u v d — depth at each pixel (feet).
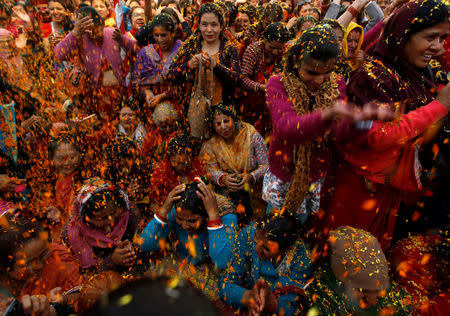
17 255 4.61
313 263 5.55
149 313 0.62
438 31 4.16
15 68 8.45
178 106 8.93
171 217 6.16
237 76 7.77
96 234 6.13
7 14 8.61
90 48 9.33
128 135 9.37
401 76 4.65
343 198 5.43
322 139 4.92
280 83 4.66
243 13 11.27
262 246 5.14
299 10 12.46
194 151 7.81
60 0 10.71
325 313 4.71
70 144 7.46
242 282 5.66
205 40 8.05
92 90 9.68
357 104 4.60
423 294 5.11
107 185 6.23
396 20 4.46
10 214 5.25
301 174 4.89
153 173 7.88
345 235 4.80
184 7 12.63
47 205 7.36
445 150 5.23
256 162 7.42
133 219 6.71
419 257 5.32
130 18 13.17
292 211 5.29
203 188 5.86
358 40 6.89
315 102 4.52
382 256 4.59
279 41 7.81
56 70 9.48
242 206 7.47
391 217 5.44
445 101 4.14
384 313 4.62
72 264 5.97
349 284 4.59
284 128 4.16
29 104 7.72
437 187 5.57
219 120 7.17
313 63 4.13
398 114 4.32
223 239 5.72
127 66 9.89
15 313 3.93
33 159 7.54
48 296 5.02
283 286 5.13
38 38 10.01
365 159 4.75
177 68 8.10
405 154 4.68
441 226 5.67
